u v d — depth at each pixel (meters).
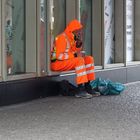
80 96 12.41
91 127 8.65
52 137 7.83
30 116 9.73
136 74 16.47
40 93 12.16
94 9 14.85
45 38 12.23
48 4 12.30
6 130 8.38
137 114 10.02
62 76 12.95
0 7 10.69
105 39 15.40
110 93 12.93
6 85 10.91
